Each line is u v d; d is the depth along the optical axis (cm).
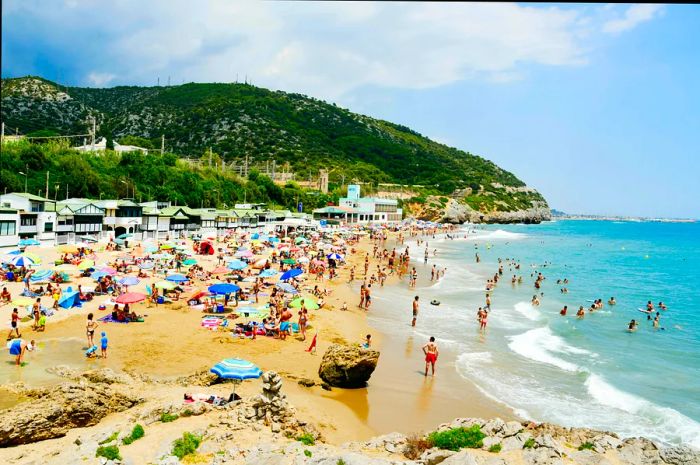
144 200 9500
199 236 8000
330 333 3131
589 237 16088
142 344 2638
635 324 3853
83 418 1653
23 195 5631
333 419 1930
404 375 2564
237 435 1580
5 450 1451
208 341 2750
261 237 8044
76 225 6381
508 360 2883
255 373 1880
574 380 2583
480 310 3697
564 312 4272
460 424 1703
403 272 6391
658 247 12325
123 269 4609
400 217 16800
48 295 3484
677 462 1398
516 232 17225
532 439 1522
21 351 2264
